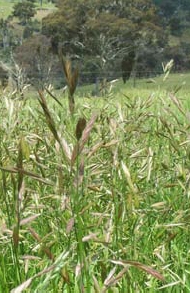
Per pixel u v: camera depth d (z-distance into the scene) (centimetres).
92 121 143
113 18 4859
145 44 5000
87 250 204
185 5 10856
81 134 144
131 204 195
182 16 10469
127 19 4969
